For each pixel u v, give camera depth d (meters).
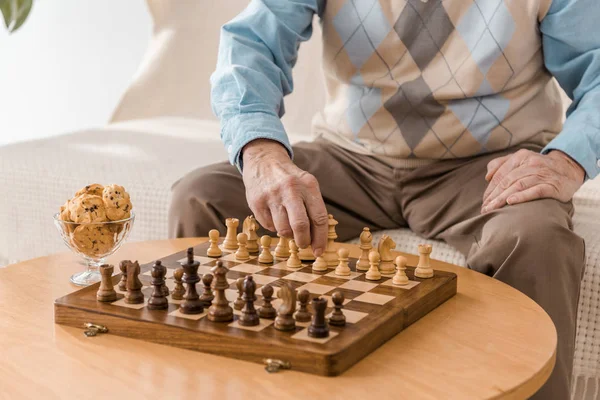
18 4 1.51
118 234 1.21
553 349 0.96
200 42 2.75
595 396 1.50
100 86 3.28
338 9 1.68
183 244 1.45
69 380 0.86
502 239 1.34
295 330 0.94
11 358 0.92
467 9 1.61
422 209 1.64
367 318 0.98
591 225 1.61
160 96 2.76
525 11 1.58
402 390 0.84
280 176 1.25
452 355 0.94
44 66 3.36
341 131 1.75
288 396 0.82
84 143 2.28
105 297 1.04
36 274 1.26
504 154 1.67
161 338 0.96
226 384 0.85
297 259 1.24
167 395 0.83
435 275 1.19
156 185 1.88
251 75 1.51
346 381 0.86
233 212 1.56
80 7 3.23
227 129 1.41
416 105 1.65
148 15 3.12
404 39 1.64
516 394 0.85
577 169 1.48
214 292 1.04
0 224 2.06
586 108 1.54
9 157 2.09
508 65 1.60
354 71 1.71
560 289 1.29
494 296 1.18
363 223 1.72
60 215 1.21
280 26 1.62
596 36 1.58
